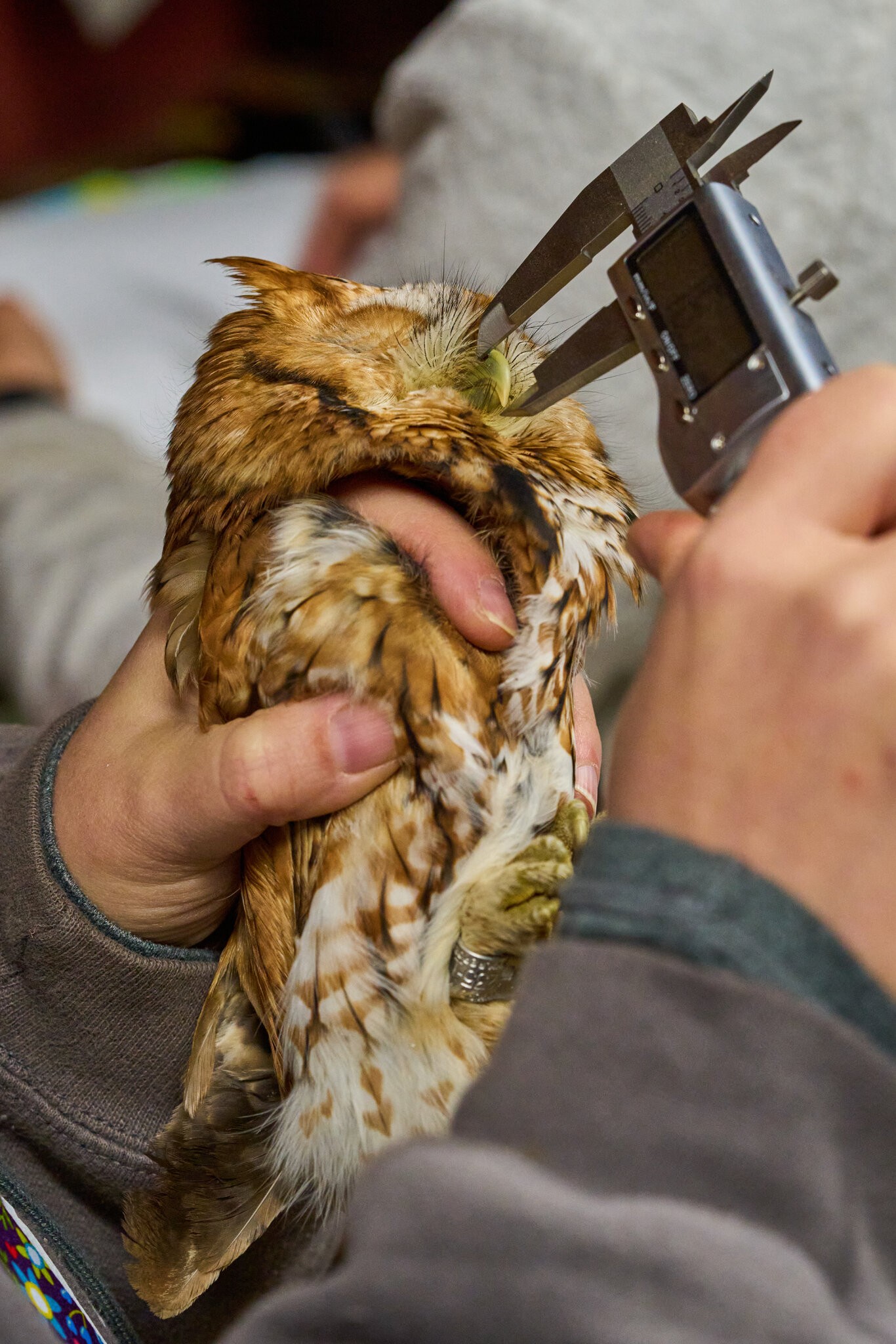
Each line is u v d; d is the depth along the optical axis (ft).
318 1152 3.32
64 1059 3.40
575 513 3.51
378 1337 1.71
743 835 1.80
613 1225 1.63
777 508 1.89
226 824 3.07
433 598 3.09
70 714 3.81
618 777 1.97
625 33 6.55
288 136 13.98
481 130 6.91
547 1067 1.78
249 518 3.30
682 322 2.23
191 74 15.01
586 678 3.95
